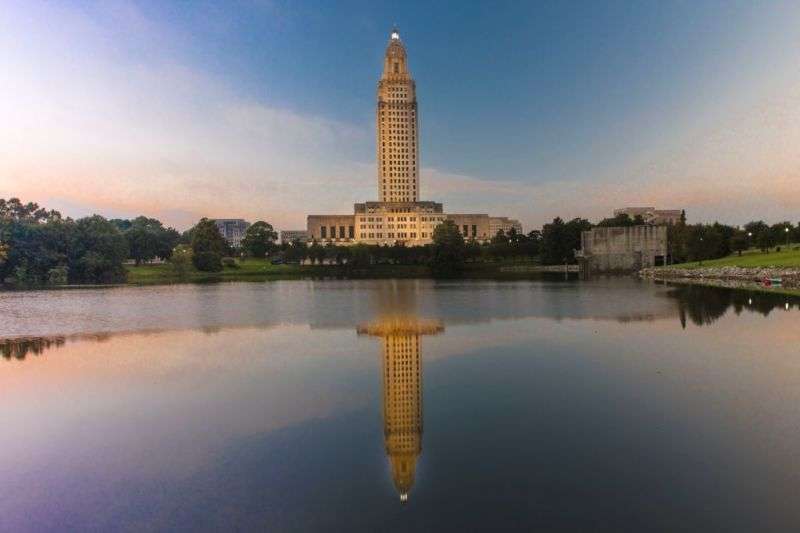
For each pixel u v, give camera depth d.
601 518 15.28
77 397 28.44
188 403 27.05
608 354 36.59
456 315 60.41
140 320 60.66
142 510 16.28
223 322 58.16
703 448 19.95
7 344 45.31
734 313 54.56
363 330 50.59
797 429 21.67
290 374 32.97
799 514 15.27
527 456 19.61
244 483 17.91
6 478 18.69
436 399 26.92
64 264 148.62
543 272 182.75
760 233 155.50
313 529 15.06
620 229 165.38
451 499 16.53
